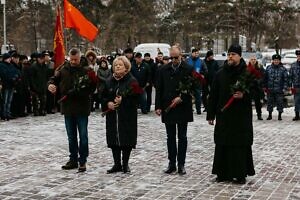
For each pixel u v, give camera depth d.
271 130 15.39
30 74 18.23
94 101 20.53
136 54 18.97
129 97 9.29
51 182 8.75
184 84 9.13
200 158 10.92
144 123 16.70
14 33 51.03
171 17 53.09
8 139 13.29
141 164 10.26
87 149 9.61
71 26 12.18
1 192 8.09
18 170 9.68
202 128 15.55
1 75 17.05
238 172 8.67
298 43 63.09
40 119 17.61
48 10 50.31
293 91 17.88
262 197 7.89
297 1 49.06
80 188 8.36
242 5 47.59
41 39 52.59
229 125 8.64
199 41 49.88
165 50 29.08
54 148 11.99
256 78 8.59
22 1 51.97
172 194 8.02
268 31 48.22
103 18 48.56
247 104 8.67
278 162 10.58
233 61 8.63
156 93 9.41
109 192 8.12
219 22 48.38
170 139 9.43
